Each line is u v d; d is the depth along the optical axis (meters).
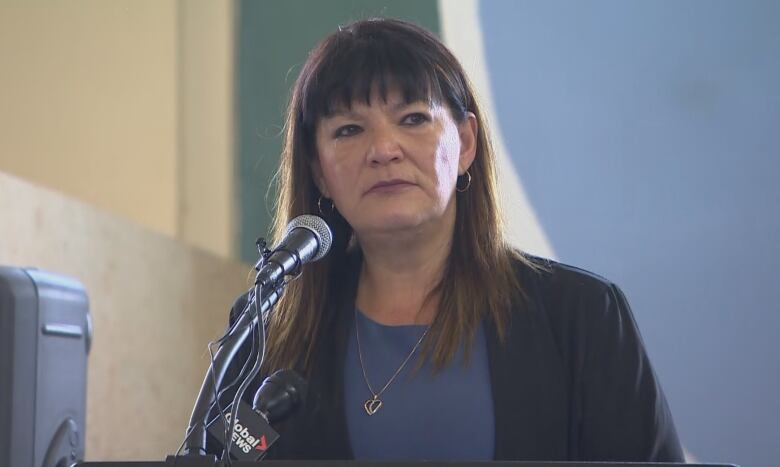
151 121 15.27
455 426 6.36
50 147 15.02
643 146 13.55
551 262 6.97
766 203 13.07
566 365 6.52
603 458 6.39
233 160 15.34
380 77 6.45
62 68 15.17
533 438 6.34
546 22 13.96
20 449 6.34
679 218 13.38
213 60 15.40
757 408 12.92
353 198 6.48
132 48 15.33
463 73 6.89
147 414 14.83
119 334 14.39
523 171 13.90
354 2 14.98
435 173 6.42
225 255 15.35
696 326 13.21
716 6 13.39
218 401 5.20
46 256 13.10
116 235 14.52
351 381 6.66
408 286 6.88
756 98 13.19
